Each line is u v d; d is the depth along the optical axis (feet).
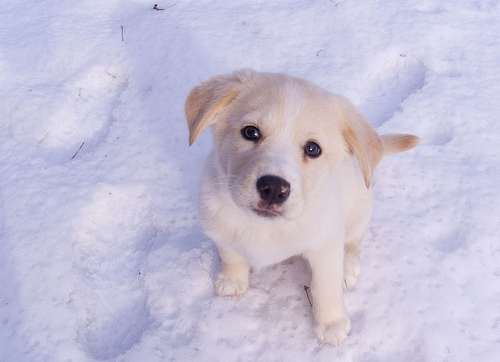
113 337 2.30
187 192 2.64
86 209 2.55
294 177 1.85
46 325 2.23
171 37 3.28
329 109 1.98
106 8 3.63
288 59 3.18
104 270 2.46
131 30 3.38
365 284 2.34
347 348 2.18
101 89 3.15
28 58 3.22
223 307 2.29
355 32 3.35
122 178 2.67
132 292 2.38
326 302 2.17
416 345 2.19
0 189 2.60
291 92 1.93
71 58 3.22
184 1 3.65
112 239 2.57
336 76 3.07
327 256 2.09
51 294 2.30
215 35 3.30
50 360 2.15
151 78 3.09
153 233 2.59
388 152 2.42
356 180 2.25
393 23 3.42
